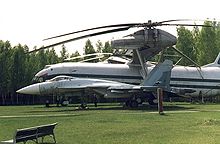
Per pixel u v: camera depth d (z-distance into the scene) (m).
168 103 66.81
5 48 85.56
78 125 26.73
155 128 24.39
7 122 29.86
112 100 74.81
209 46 88.62
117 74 57.94
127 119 31.14
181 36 93.12
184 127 24.81
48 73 56.25
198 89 63.59
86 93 53.09
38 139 19.59
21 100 84.69
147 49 51.94
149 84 51.75
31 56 92.56
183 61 91.50
